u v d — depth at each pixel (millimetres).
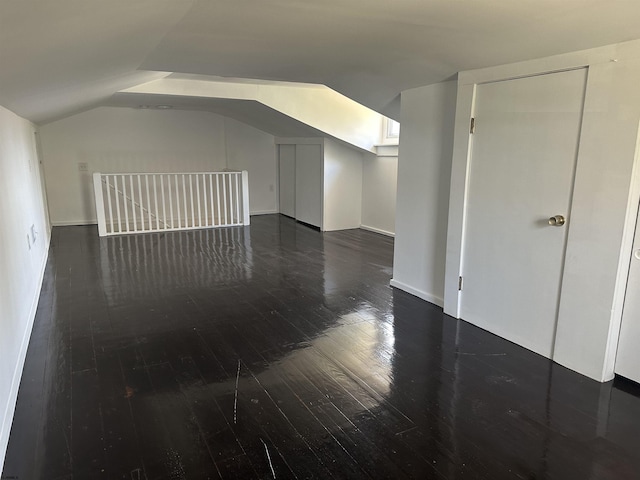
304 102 5820
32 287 3416
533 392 2293
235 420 2053
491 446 1883
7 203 2668
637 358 2291
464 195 3082
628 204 2176
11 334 2279
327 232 6617
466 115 2986
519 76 2613
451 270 3264
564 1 1797
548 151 2516
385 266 4723
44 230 5215
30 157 4449
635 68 2072
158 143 7406
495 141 2826
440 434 1960
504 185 2803
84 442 1889
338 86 3914
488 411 2129
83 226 6938
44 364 2559
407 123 3646
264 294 3799
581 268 2404
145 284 4027
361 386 2352
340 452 1844
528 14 1964
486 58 2645
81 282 4074
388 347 2807
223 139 7816
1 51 1443
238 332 3020
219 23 2203
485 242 2986
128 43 2236
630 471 1738
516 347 2805
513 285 2822
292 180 7660
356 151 6707
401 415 2098
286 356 2680
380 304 3570
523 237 2721
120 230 6273
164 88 5082
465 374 2477
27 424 2006
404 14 2010
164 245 5609
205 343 2848
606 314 2314
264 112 6180
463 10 1938
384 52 2770
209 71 3443
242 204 7117
